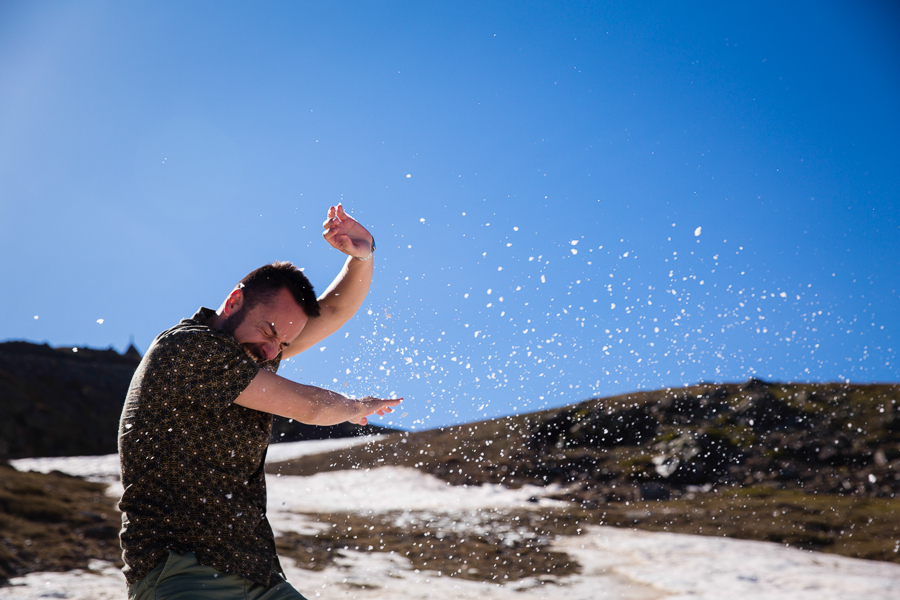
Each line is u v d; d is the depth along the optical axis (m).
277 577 1.58
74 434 33.34
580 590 8.38
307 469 21.30
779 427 20.94
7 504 9.51
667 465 19.22
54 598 6.24
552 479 19.14
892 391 22.19
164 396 1.48
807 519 13.38
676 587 8.53
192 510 1.49
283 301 1.66
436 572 9.10
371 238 2.11
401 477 19.47
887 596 8.01
